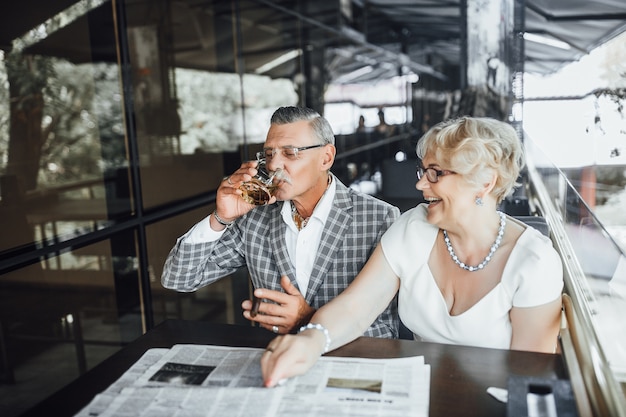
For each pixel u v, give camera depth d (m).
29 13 2.22
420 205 1.65
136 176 2.86
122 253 2.76
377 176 8.89
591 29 5.39
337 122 7.16
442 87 15.98
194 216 3.41
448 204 1.42
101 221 2.64
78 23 2.47
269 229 1.82
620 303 2.31
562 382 1.00
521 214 3.13
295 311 1.41
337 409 0.98
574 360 1.09
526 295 1.37
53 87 2.35
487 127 1.38
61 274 2.39
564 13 6.02
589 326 1.20
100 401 1.03
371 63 8.92
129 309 2.82
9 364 2.14
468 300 1.45
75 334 2.46
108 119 2.67
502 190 1.43
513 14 3.74
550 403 0.95
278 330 1.48
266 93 4.79
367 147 8.62
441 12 9.67
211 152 3.72
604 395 0.92
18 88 2.18
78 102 2.49
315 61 6.24
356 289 1.48
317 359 1.18
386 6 9.08
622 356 1.90
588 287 2.05
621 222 4.46
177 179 3.28
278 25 5.04
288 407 0.99
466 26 3.79
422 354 1.21
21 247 2.21
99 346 2.61
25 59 2.21
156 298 3.03
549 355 1.19
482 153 1.35
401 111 11.36
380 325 1.73
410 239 1.52
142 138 2.93
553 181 3.14
